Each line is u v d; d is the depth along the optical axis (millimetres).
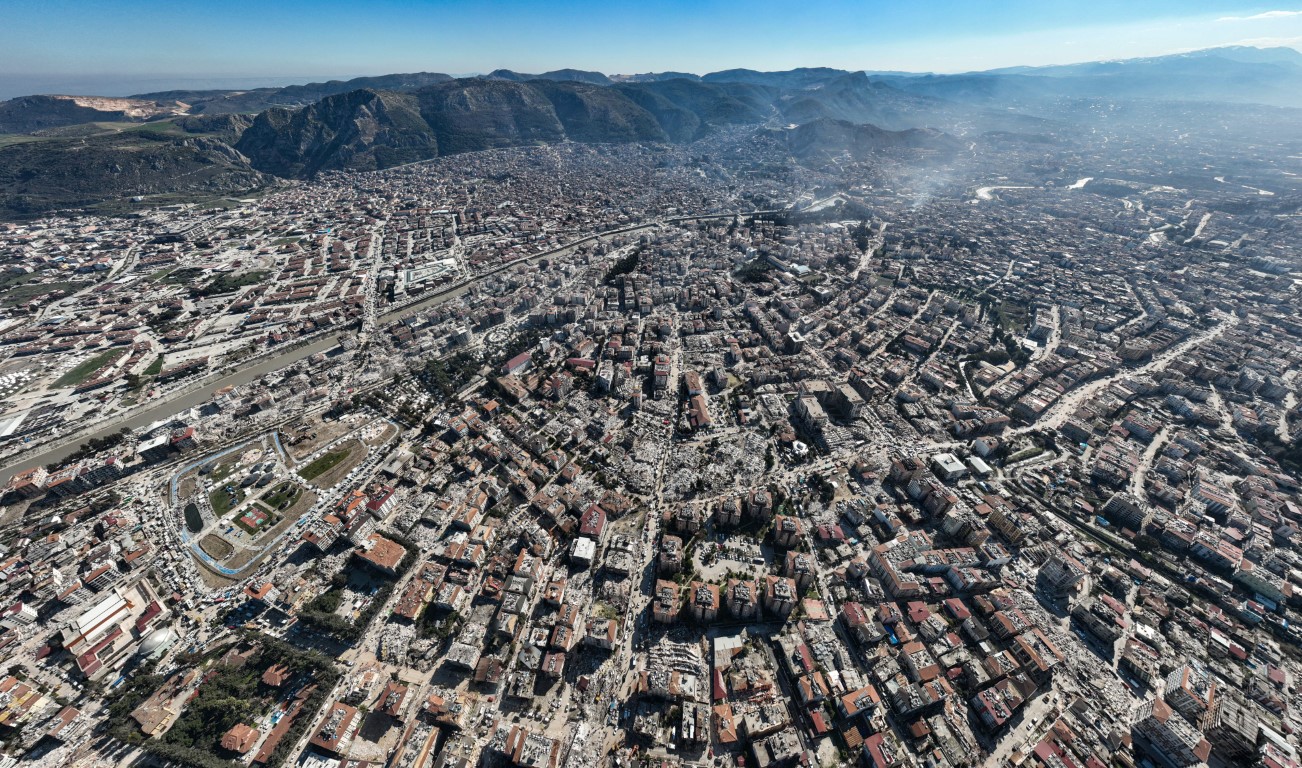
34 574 193500
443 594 182750
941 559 194875
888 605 180375
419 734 146875
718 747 146375
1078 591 190875
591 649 170125
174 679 163750
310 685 161250
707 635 175125
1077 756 144125
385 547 199000
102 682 163250
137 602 186375
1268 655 169625
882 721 150875
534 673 161875
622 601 184125
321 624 173875
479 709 155250
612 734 149625
